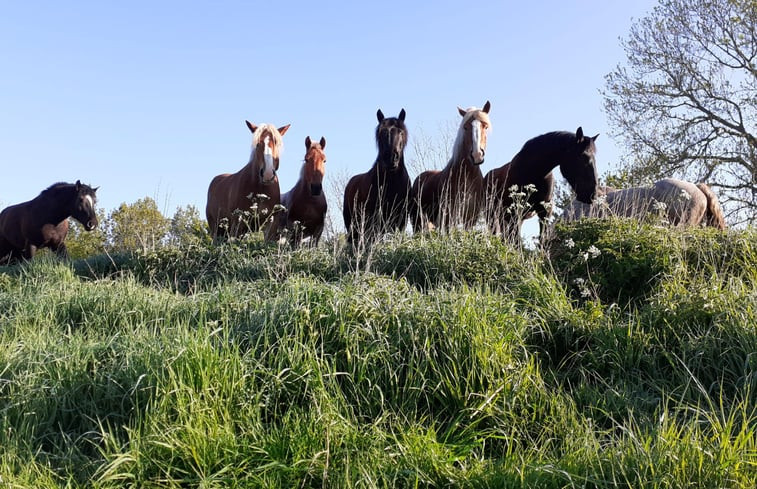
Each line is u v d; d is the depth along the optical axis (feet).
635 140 55.42
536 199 25.63
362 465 9.09
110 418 10.47
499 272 17.76
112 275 24.88
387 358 11.79
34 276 24.88
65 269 24.72
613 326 13.75
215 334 12.21
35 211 38.81
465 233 20.59
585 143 24.32
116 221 87.71
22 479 8.61
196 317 14.83
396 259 19.81
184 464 9.14
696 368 12.21
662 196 26.32
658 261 16.48
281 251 22.84
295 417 10.30
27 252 39.88
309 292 13.53
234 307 14.62
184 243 25.08
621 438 10.11
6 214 40.60
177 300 16.81
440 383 11.23
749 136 53.31
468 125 25.80
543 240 20.11
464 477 8.91
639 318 13.79
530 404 11.08
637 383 12.41
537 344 13.91
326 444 9.45
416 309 12.90
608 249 17.20
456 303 13.17
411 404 11.12
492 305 13.83
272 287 16.46
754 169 51.96
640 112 55.26
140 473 8.86
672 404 11.41
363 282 15.07
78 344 12.43
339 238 25.73
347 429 9.89
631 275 16.42
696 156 53.78
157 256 23.86
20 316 15.62
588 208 28.78
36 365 11.68
